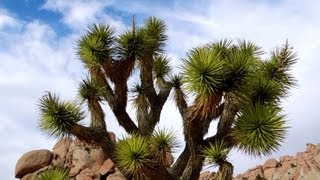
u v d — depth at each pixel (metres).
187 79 6.61
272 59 8.41
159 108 8.95
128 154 6.85
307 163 14.16
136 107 8.93
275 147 6.58
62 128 7.57
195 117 7.02
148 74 8.90
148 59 8.67
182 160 7.74
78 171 12.92
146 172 6.91
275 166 15.35
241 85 6.85
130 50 8.27
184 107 8.39
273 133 6.53
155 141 7.16
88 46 7.98
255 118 6.62
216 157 6.70
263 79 7.40
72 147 13.70
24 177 12.76
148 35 8.69
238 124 6.87
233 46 7.98
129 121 8.55
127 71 8.27
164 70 9.85
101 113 8.15
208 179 14.02
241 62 6.88
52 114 7.52
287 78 8.14
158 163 7.05
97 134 7.89
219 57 6.84
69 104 7.72
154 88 8.98
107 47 8.19
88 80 8.35
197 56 6.68
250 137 6.57
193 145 7.27
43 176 7.88
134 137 7.09
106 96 8.41
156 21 9.01
